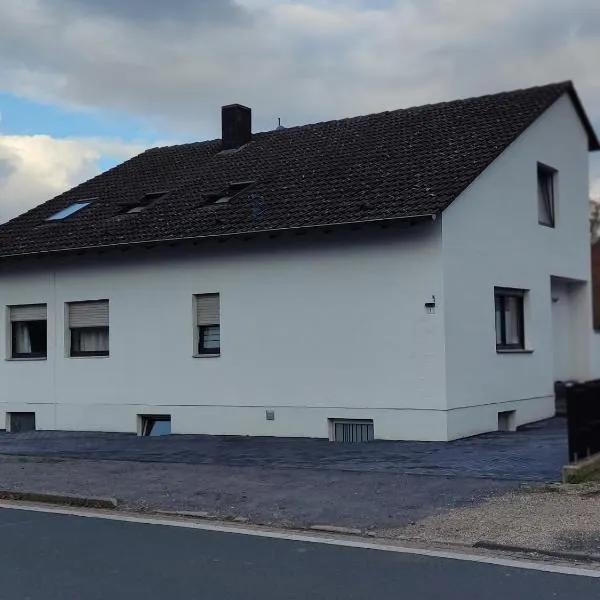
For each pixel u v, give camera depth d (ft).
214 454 45.29
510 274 54.34
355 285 49.39
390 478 36.22
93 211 64.39
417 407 47.37
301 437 50.96
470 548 24.99
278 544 25.82
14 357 63.00
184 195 61.36
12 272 62.64
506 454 41.81
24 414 62.39
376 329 48.67
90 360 59.11
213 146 73.00
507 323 55.26
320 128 66.59
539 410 57.21
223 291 53.98
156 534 27.58
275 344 52.03
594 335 67.87
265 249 52.49
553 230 61.00
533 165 58.23
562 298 66.28
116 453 47.03
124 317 57.77
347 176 54.03
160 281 56.39
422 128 58.75
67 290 60.13
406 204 46.68
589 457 36.52
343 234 49.80
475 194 50.42
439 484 34.45
